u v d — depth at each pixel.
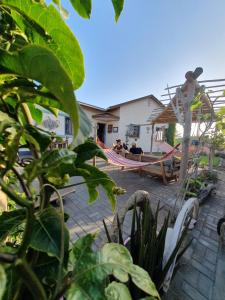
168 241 1.75
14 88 0.41
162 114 6.96
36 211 0.53
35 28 0.43
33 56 0.28
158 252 1.42
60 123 7.89
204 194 4.70
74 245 0.54
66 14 0.51
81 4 0.51
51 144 0.58
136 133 15.66
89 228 3.09
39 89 0.41
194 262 2.35
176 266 1.82
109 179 0.67
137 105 15.67
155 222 1.43
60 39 0.43
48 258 0.53
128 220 3.41
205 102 4.36
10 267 0.36
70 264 0.49
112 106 14.91
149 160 7.35
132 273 0.52
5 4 0.40
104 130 16.22
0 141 0.36
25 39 0.48
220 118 4.96
